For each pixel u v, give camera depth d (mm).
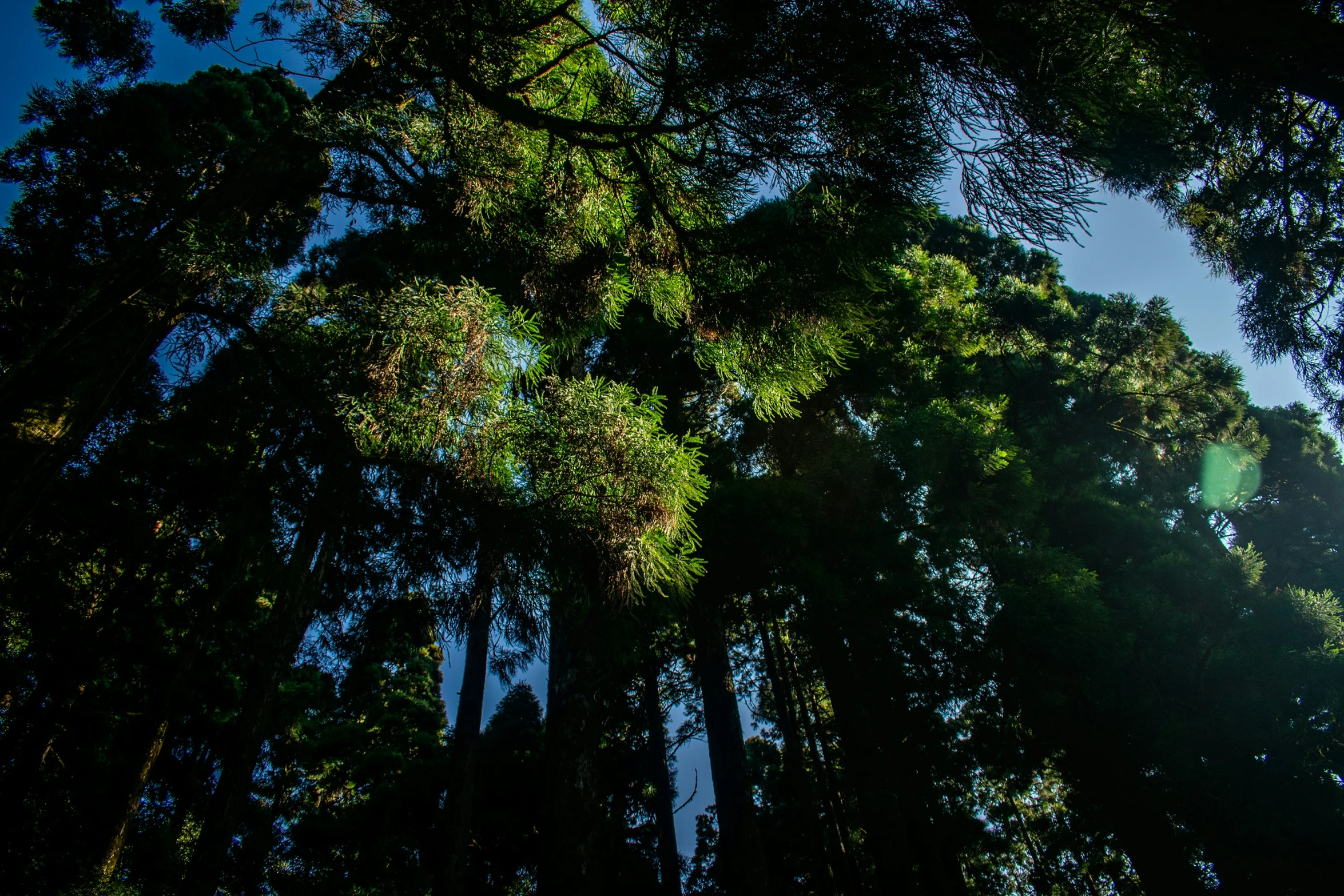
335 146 4449
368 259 8625
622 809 14273
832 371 4277
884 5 2533
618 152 4160
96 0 6277
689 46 2975
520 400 3365
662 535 3549
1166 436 16266
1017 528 10812
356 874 12312
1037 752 10430
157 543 8656
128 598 8781
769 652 13766
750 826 9164
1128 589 11148
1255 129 4047
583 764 7434
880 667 9047
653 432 3598
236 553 7270
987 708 10305
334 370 3385
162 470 7992
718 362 4414
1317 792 7918
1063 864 15945
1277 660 8953
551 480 3361
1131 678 9344
